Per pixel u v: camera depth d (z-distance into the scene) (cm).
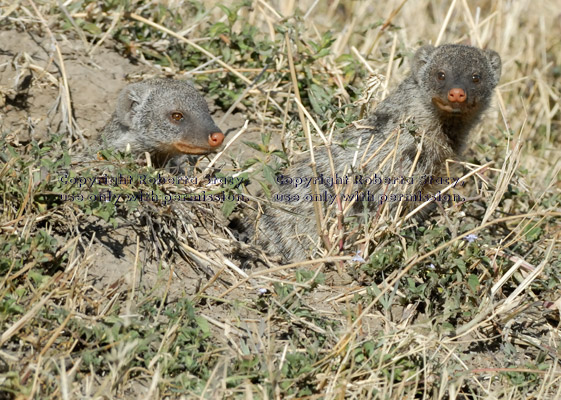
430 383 909
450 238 1111
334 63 1512
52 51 1395
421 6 2023
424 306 1068
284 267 1017
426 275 1062
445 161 1248
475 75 1242
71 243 986
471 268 1085
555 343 1051
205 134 1248
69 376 812
